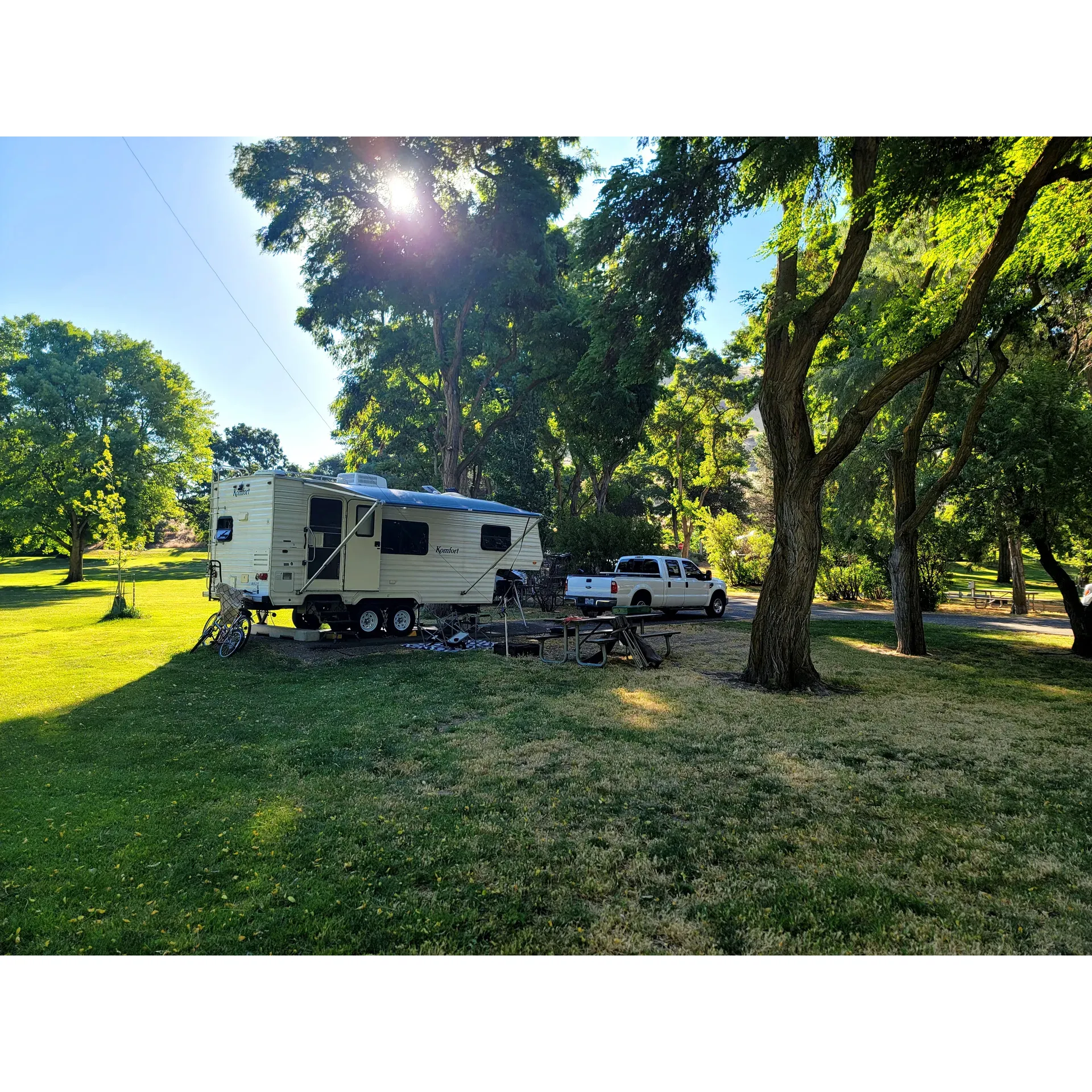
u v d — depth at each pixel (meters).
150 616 17.03
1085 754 5.83
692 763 5.49
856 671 9.88
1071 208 9.48
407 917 3.14
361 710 7.21
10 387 33.31
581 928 3.09
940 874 3.61
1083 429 11.20
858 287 16.11
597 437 22.95
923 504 11.66
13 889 3.38
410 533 13.47
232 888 3.39
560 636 10.92
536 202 20.25
